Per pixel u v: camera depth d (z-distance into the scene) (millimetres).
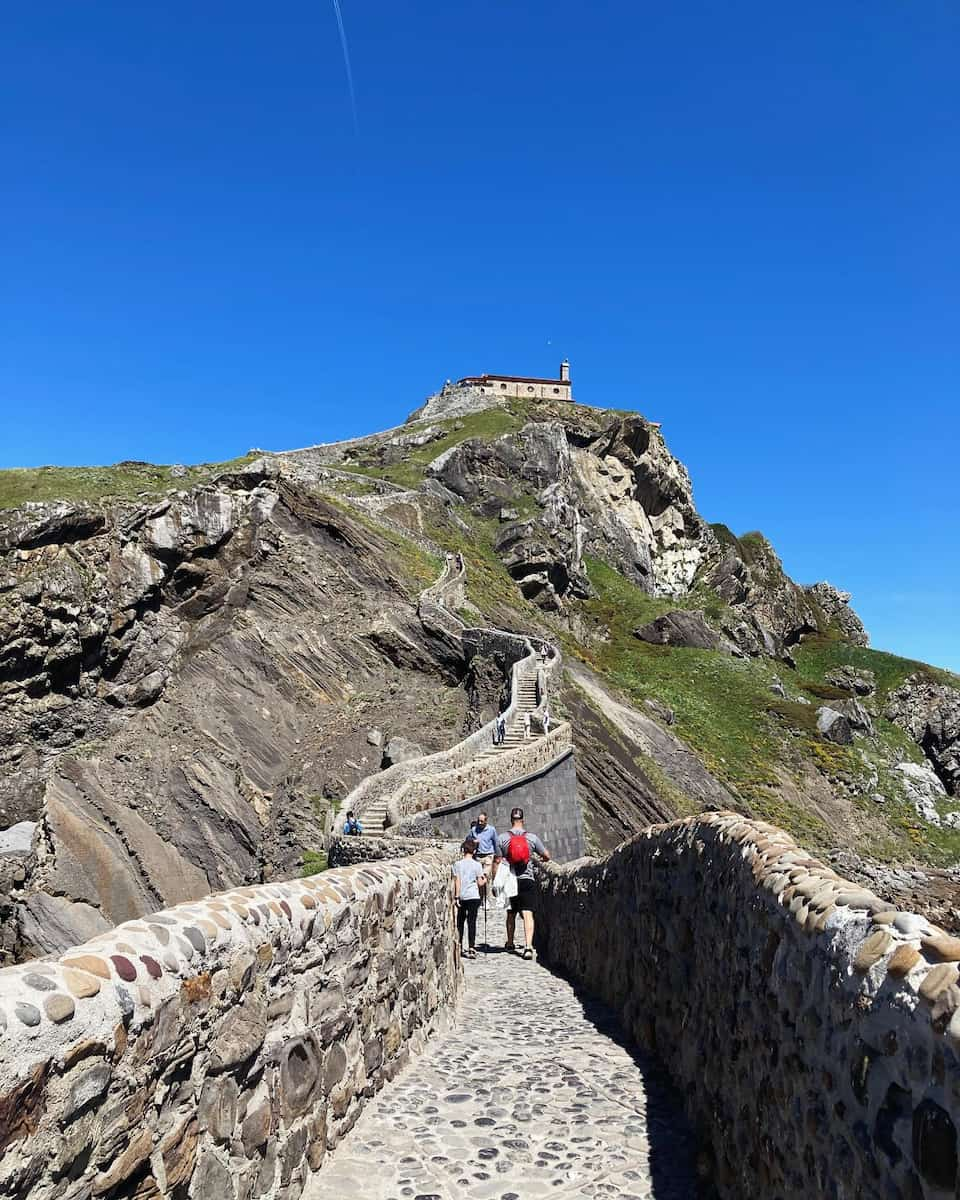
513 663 39719
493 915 16750
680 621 68188
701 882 5766
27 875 32250
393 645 43469
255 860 35281
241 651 41031
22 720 35656
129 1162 2912
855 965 2902
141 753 36594
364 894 5723
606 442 84625
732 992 4727
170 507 41594
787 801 48719
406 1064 6531
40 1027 2516
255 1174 3877
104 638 38250
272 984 4199
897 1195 2473
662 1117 5633
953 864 47156
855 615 96500
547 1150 5086
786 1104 3604
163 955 3291
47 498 40125
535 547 64250
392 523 58625
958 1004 2248
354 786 37094
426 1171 4746
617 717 46125
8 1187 2334
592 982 9961
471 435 76562
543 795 27141
